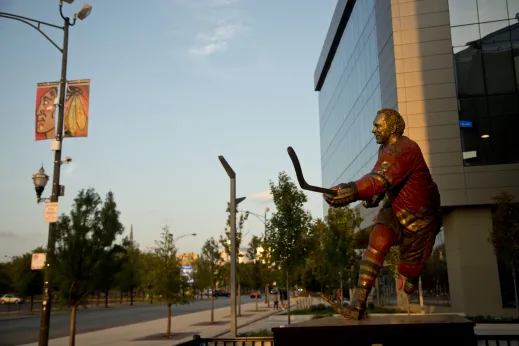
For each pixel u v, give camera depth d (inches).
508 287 1003.3
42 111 518.3
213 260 1238.3
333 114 2226.9
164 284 839.7
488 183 1023.6
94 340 781.9
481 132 1048.2
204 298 3563.0
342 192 202.1
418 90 1091.9
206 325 1037.8
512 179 1015.0
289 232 813.9
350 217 1198.9
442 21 1108.5
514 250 842.2
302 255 834.2
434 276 1184.2
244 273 1504.7
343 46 1990.7
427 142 1066.7
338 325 201.2
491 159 1032.8
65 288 563.8
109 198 603.2
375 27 1433.3
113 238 585.3
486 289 1007.6
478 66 1073.5
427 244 221.1
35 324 1216.2
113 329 995.9
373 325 199.2
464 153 1047.0
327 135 2405.3
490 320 892.6
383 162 213.3
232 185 587.5
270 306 1916.8
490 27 1082.7
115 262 593.0
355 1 1747.0
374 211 1369.3
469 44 1087.0
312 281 1428.4
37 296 3056.1
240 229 1321.4
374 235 223.8
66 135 513.7
